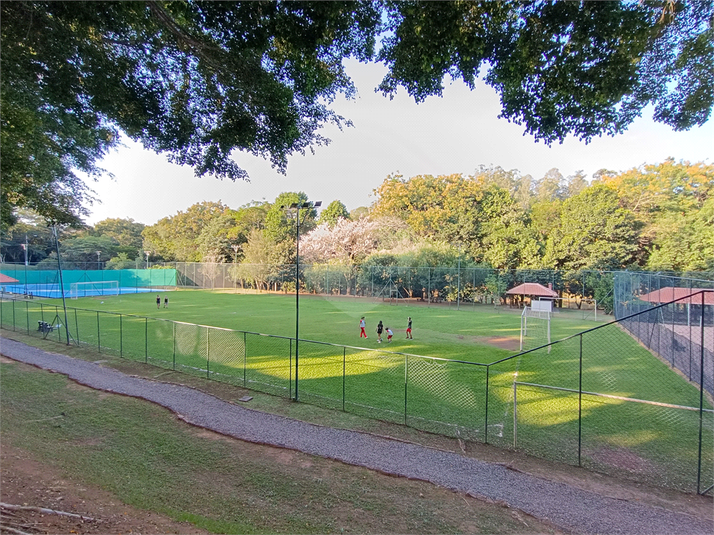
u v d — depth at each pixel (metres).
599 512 6.09
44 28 7.22
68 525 4.90
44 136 12.72
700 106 7.13
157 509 5.78
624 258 37.47
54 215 17.73
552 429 9.38
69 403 10.66
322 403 10.98
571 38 5.92
